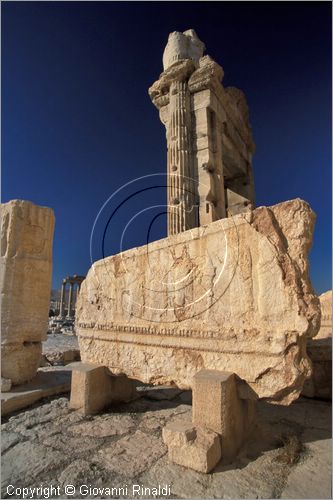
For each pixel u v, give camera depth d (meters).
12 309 4.24
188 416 3.26
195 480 2.09
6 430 2.99
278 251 2.47
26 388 4.05
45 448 2.60
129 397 3.82
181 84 8.34
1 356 4.11
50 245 4.84
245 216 2.70
